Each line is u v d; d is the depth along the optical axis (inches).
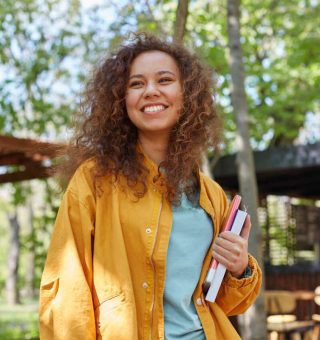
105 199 77.4
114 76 84.0
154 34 88.5
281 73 432.8
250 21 440.1
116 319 72.1
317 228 421.1
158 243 77.0
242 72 232.2
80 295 72.1
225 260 79.7
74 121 87.3
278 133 478.6
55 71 367.9
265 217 403.2
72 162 84.7
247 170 227.1
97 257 75.0
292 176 370.6
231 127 398.6
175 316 77.7
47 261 75.3
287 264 387.5
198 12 339.0
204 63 89.7
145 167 80.0
